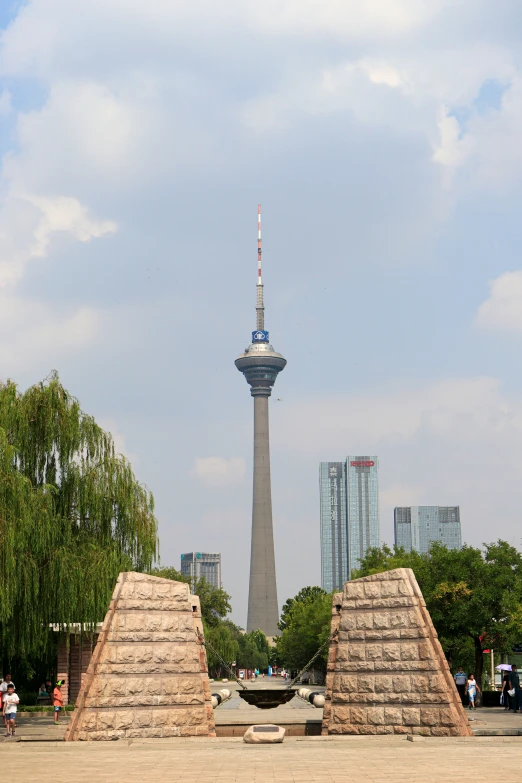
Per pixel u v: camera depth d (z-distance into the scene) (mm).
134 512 46875
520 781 16859
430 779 17188
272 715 48094
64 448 44750
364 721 27688
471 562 60062
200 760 21234
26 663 59781
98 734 27000
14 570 38406
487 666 79500
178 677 28141
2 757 22641
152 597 28531
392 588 28328
